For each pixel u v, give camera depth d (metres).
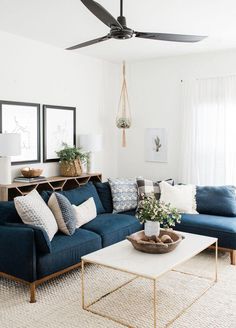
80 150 5.23
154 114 5.76
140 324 2.59
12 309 2.81
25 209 3.18
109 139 6.03
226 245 3.83
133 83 5.95
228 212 4.32
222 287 3.23
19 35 4.35
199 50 5.05
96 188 4.73
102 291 3.15
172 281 3.36
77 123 5.36
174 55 5.40
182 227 4.12
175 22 3.79
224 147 5.07
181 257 2.83
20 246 2.96
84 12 3.50
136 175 6.04
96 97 5.68
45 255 3.01
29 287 3.20
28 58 4.52
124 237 3.98
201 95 5.25
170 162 5.65
